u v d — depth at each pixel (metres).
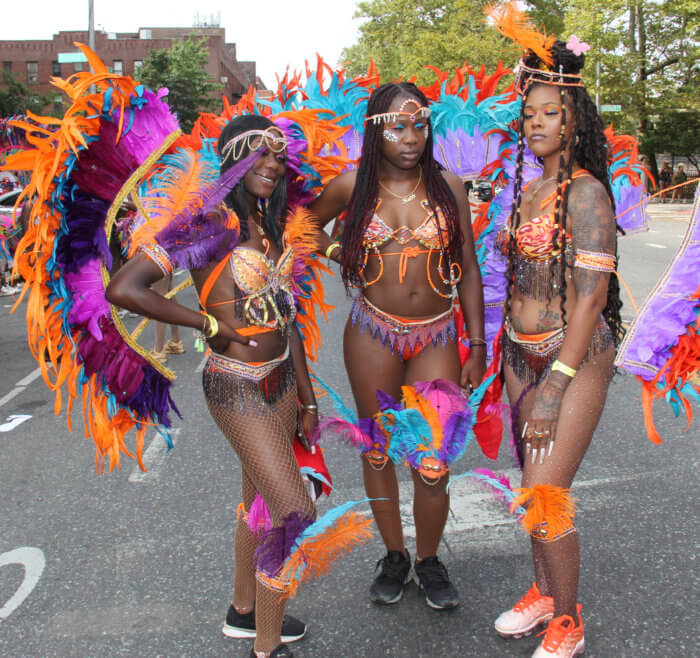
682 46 31.16
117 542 3.57
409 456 2.82
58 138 2.40
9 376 7.32
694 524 3.46
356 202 2.80
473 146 3.33
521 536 3.44
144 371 2.79
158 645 2.73
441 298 2.86
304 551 2.38
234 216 2.45
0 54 63.22
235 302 2.46
